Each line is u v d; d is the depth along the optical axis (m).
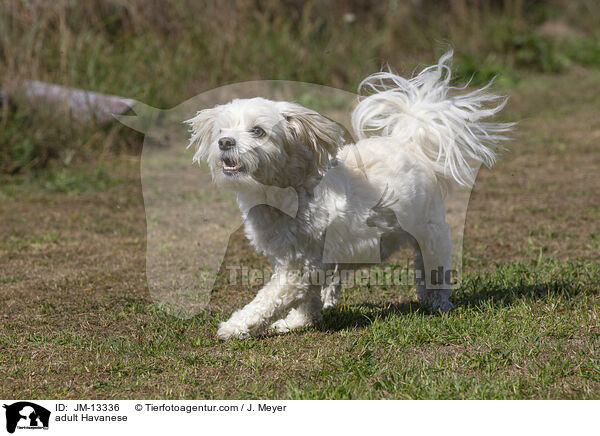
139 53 16.97
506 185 13.10
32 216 11.28
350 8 22.78
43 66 15.55
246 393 5.01
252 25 19.67
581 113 19.77
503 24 25.64
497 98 6.86
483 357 5.36
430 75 6.70
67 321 6.75
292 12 21.52
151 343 6.10
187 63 17.08
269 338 6.22
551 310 6.38
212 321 6.67
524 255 8.88
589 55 26.25
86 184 13.21
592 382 4.95
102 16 17.86
